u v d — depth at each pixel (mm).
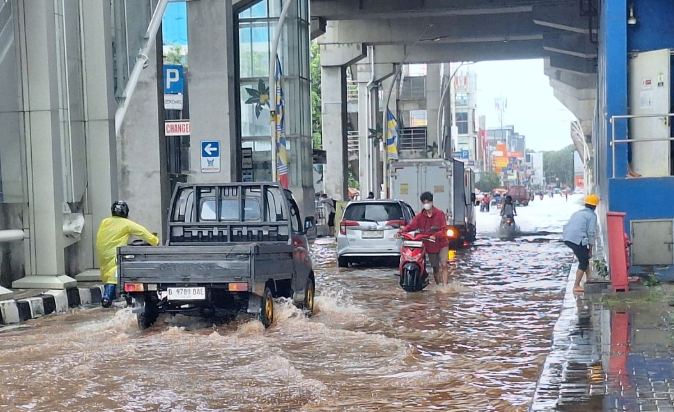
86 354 16078
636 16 26625
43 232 25359
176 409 11914
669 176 24938
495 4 64188
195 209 22078
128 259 18969
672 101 26391
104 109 28688
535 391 12070
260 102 55062
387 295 26062
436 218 27203
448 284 27906
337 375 14180
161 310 19969
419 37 72250
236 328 19578
